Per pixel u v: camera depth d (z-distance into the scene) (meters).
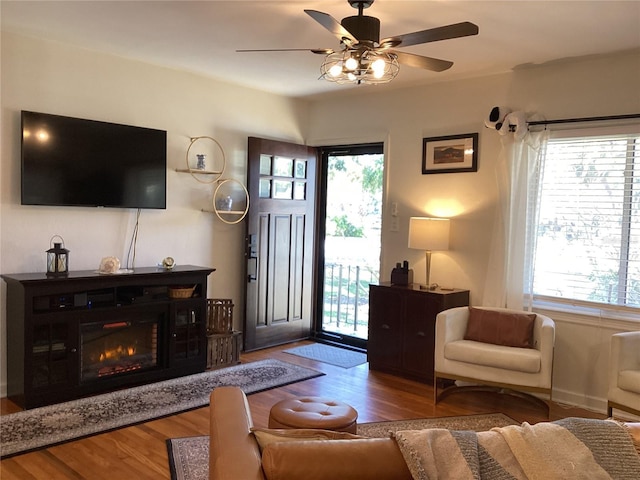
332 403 2.82
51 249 3.87
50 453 3.01
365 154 5.68
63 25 3.63
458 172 4.77
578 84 4.09
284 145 5.59
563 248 4.23
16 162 3.89
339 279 6.07
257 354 5.30
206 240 5.16
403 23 3.33
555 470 1.38
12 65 3.84
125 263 4.55
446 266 4.86
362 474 1.29
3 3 3.22
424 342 4.54
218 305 4.86
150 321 4.29
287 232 5.70
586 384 4.08
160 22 3.51
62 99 4.11
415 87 5.08
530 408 4.00
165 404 3.79
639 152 3.88
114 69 4.39
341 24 2.78
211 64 4.57
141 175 4.49
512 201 4.32
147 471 2.82
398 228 5.22
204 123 5.05
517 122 4.19
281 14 3.29
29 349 3.60
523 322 3.95
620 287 3.98
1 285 3.85
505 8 3.04
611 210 4.02
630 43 3.63
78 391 3.86
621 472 1.40
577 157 4.15
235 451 1.46
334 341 5.91
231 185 5.32
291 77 4.91
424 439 1.38
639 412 3.22
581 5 2.97
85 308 3.86
